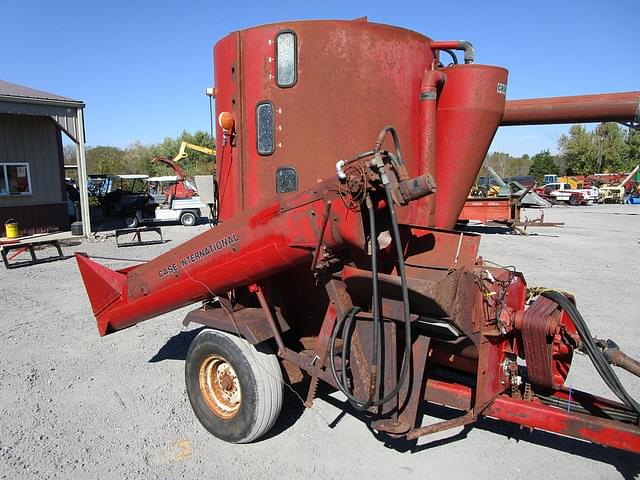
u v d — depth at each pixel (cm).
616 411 320
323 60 379
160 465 367
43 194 1798
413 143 403
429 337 327
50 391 491
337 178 307
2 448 389
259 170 407
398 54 388
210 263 389
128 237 1703
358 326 336
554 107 438
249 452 383
